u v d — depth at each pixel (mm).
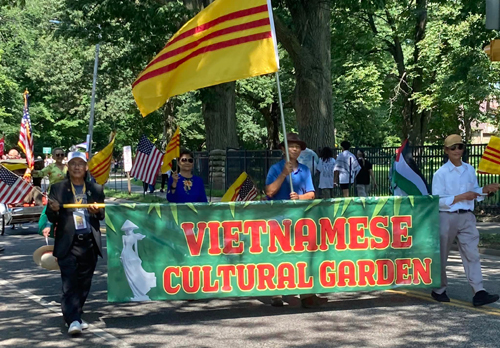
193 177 7871
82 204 6199
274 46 6684
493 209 16203
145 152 12250
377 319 6469
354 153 19797
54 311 7145
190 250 6480
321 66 20422
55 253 6172
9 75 49312
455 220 6891
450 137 6965
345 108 46531
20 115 50625
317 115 20422
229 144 29156
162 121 52312
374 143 59781
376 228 6770
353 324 6297
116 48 39219
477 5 16953
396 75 38250
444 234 6918
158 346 5652
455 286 8148
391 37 37438
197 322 6516
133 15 20422
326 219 6668
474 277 6922
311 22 20297
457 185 6938
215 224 6512
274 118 48781
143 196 26844
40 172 12062
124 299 6383
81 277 6285
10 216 15039
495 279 8641
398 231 6820
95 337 6000
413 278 6855
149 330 6223
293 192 6863
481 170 6934
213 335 5992
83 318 6773
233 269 6535
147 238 6418
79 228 6188
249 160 23594
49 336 6070
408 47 38875
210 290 6516
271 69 6691
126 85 42531
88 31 25906
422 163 16781
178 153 7820
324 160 17969
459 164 7000
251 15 6652
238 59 6668
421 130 37875
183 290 6477
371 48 35594
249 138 55406
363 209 6738
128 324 6480
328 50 20766
